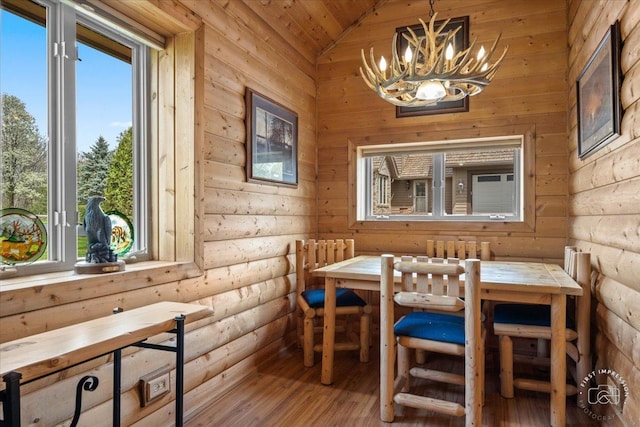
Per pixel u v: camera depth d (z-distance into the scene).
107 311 1.70
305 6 3.19
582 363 2.20
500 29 3.26
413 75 2.02
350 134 3.75
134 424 1.84
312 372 2.78
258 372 2.77
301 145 3.57
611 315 1.95
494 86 3.28
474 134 3.34
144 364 1.91
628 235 1.74
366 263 2.95
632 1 1.69
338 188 3.79
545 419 2.14
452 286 1.97
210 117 2.38
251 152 2.79
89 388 1.44
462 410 2.00
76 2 1.82
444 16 3.43
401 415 2.20
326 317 2.59
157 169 2.32
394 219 3.72
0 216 1.57
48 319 1.48
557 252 3.10
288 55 3.35
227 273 2.52
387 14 3.62
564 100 3.09
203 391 2.30
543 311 2.43
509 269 2.65
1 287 1.40
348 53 3.76
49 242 1.79
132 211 2.23
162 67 2.32
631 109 1.72
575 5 2.80
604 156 2.15
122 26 2.04
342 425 2.09
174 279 2.08
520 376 2.70
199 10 2.30
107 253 1.80
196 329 2.24
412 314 2.45
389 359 2.14
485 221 3.33
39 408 1.44
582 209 2.61
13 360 1.02
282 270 3.20
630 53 1.71
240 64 2.70
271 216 3.07
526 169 3.19
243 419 2.14
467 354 1.96
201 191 2.29
